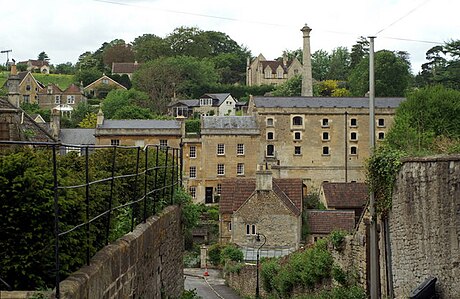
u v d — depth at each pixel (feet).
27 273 27.68
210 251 183.32
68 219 30.12
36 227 27.89
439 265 45.27
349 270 66.90
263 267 108.06
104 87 452.35
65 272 28.37
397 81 330.54
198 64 432.66
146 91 400.47
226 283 149.89
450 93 163.02
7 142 22.93
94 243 34.45
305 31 323.37
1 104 62.75
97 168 48.75
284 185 192.65
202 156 252.01
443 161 44.50
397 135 135.95
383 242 56.29
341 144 257.34
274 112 255.50
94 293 29.19
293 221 180.24
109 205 34.99
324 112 257.14
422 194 47.85
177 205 65.41
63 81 493.77
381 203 55.72
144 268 42.45
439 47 341.00
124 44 545.85
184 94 415.23
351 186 207.21
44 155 32.24
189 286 145.18
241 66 527.40
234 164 253.03
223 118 257.14
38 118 309.63
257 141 254.47
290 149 256.52
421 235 48.19
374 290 56.85
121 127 239.30
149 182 57.36
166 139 241.55
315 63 505.66
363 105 259.39
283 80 463.42
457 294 42.75
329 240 74.79
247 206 182.50
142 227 43.57
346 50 511.40
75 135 242.37
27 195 27.86
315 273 75.92
